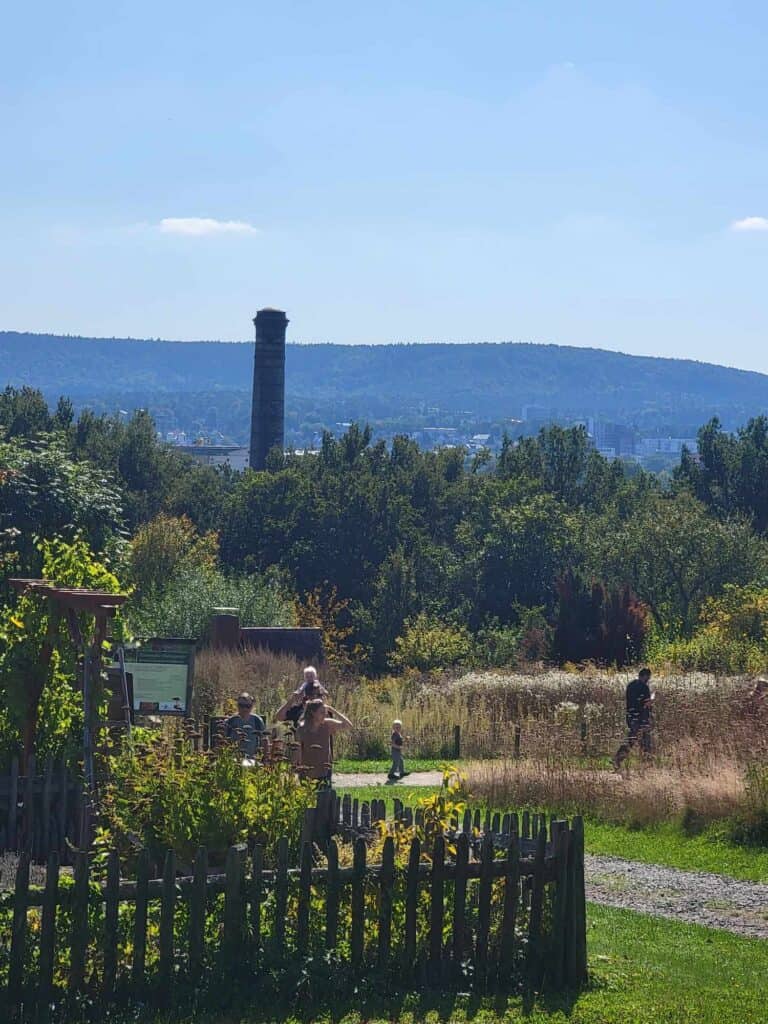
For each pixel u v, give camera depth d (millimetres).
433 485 127000
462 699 44875
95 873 15211
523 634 78312
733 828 25375
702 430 122438
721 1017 13820
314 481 118875
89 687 19219
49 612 20406
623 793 27562
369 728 41406
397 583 90500
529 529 103750
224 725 23266
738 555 90312
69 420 133625
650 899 20750
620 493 129875
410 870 13867
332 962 13406
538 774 28891
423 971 13945
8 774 20359
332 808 15828
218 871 14688
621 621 65125
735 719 33500
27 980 12312
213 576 63781
